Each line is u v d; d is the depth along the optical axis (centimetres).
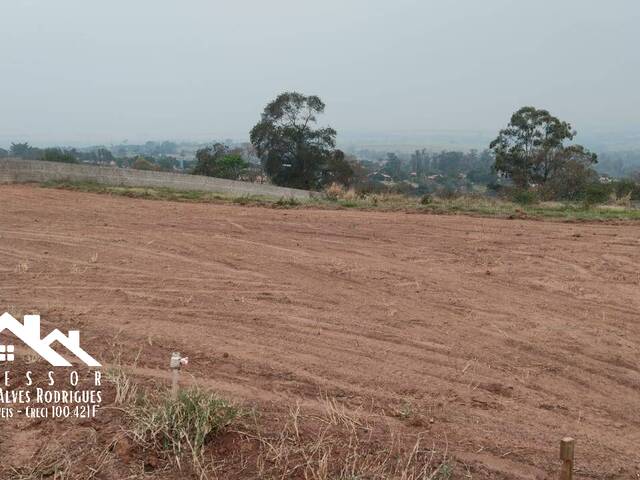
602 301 712
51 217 1212
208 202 1666
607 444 401
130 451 355
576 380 500
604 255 948
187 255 896
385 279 789
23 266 800
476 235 1112
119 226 1126
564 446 327
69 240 980
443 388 472
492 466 362
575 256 941
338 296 708
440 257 927
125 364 489
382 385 473
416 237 1087
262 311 645
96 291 699
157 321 602
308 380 477
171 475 338
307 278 785
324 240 1045
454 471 351
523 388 480
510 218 1398
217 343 548
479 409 441
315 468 342
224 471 342
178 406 381
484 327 615
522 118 3416
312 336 575
